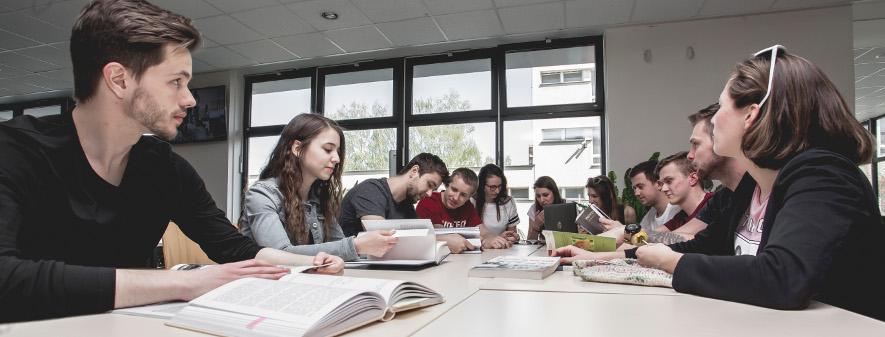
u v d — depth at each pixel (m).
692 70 4.30
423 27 4.46
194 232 1.12
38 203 0.76
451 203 3.04
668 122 4.33
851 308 0.71
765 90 0.82
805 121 0.79
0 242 0.64
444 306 0.73
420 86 5.31
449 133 5.20
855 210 0.70
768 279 0.68
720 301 0.75
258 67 5.55
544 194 3.71
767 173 0.88
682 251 1.30
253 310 0.58
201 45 0.80
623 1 3.95
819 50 4.00
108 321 0.60
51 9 3.87
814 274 0.66
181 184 1.04
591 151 4.77
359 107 5.48
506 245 2.46
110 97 0.74
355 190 2.29
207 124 5.64
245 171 5.70
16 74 5.34
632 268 1.05
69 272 0.62
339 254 1.31
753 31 4.18
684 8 4.07
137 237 0.94
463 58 5.09
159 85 0.75
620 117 4.44
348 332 0.57
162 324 0.59
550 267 1.13
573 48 4.84
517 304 0.75
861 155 0.79
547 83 4.96
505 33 4.61
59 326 0.58
